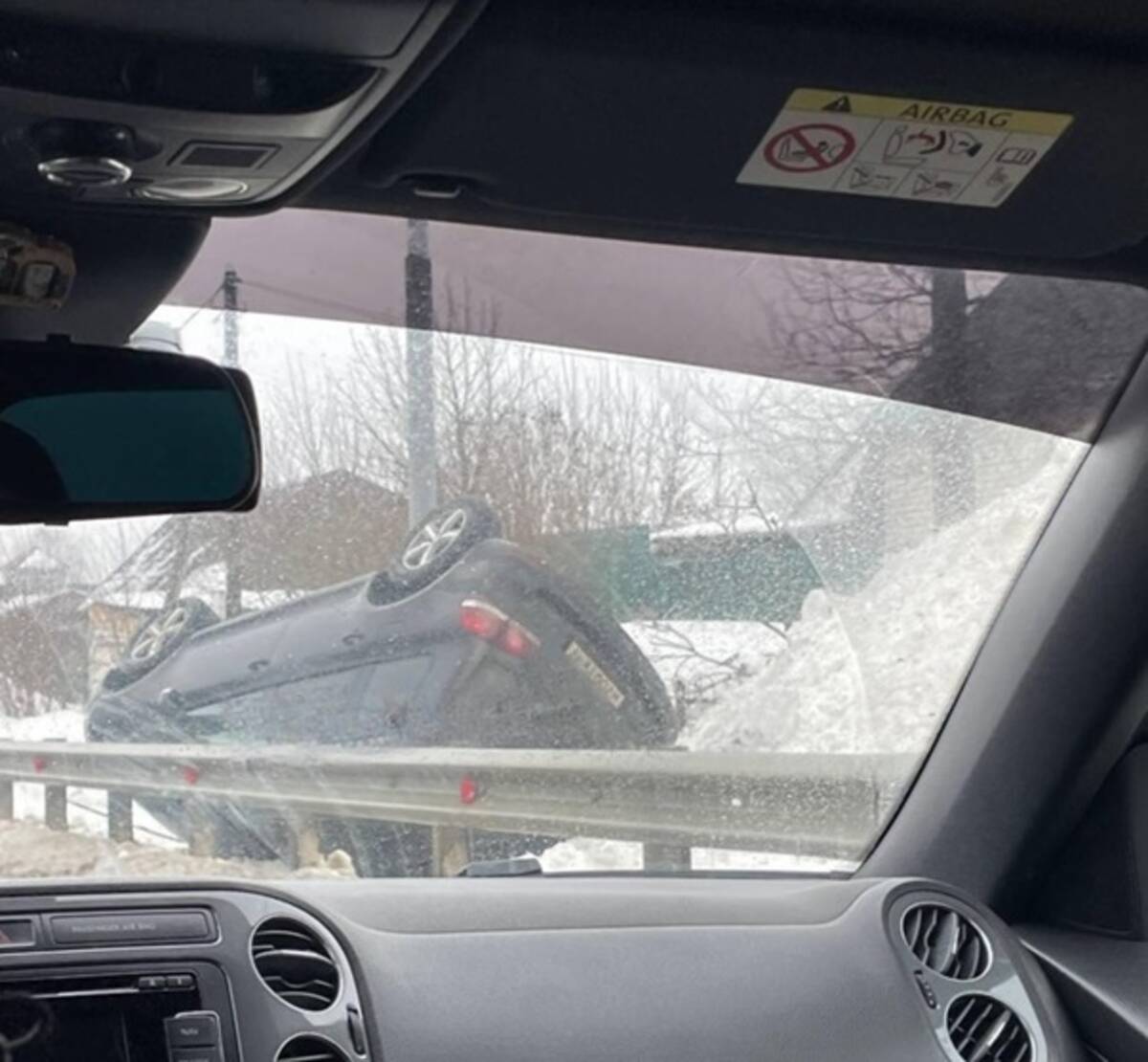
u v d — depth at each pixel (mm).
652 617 5215
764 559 4871
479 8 2205
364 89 2336
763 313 4055
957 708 4082
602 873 3881
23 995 2900
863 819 4129
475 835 4871
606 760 5301
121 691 4934
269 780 5113
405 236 3668
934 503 4309
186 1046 2945
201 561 5023
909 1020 3430
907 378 4156
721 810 4777
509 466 4914
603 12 2549
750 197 3051
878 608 4453
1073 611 3877
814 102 2773
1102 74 2744
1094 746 3816
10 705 4781
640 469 4953
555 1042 3154
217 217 2771
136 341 3135
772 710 4793
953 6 2584
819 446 4559
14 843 4496
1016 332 3914
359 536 5113
